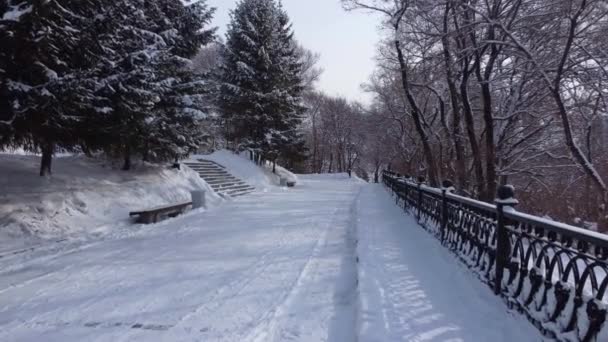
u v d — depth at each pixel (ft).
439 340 10.93
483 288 14.82
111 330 13.07
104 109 27.48
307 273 19.53
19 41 22.58
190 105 49.29
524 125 47.88
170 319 13.96
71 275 19.11
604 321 8.61
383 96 81.15
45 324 13.56
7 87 22.84
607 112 33.06
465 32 31.73
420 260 19.39
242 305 15.26
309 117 180.34
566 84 34.71
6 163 34.91
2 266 20.35
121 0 28.30
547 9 30.14
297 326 13.48
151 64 32.53
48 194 31.40
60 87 23.52
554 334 10.11
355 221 33.96
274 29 86.07
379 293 14.66
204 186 53.26
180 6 50.78
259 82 84.23
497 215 14.14
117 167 45.57
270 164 97.25
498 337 11.01
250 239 27.68
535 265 11.67
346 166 202.69
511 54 35.58
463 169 42.98
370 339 11.02
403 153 98.48
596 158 46.37
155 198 41.52
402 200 43.83
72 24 26.07
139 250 24.29
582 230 9.37
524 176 53.57
